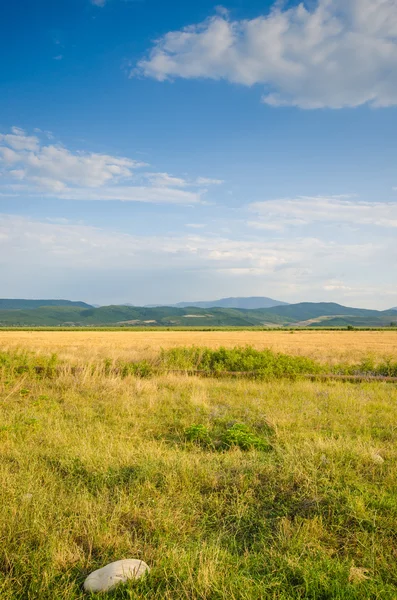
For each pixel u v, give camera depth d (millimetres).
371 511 4043
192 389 11094
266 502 4434
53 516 4051
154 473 5082
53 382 12234
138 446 6344
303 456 5520
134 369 14547
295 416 8391
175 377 13281
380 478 4875
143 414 8695
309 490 4531
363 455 5465
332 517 4023
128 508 4195
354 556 3510
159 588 3047
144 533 3871
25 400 9852
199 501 4453
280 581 3133
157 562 3316
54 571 3236
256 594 2973
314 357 26203
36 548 3529
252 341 56469
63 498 4438
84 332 93312
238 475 4992
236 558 3424
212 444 6613
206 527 4020
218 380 13766
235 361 16375
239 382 12586
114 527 3871
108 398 10273
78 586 3100
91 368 13375
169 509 4164
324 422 8023
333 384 13258
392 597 2914
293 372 14484
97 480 4945
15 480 4844
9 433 6891
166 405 9430
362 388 12312
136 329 125750
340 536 3799
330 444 5973
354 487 4605
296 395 10797
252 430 7453
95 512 4117
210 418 8297
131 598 2881
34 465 5305
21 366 13875
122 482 4816
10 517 3885
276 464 5324
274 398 10477
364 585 3057
